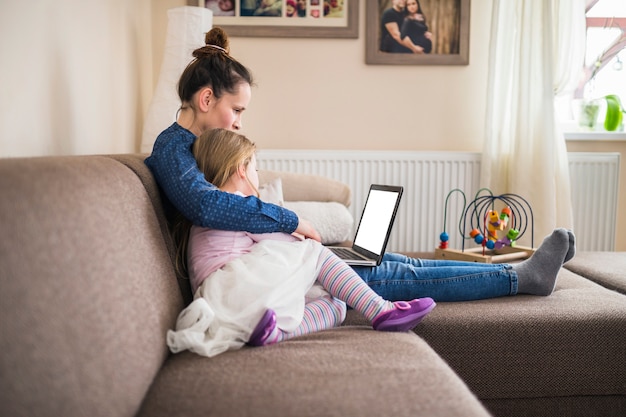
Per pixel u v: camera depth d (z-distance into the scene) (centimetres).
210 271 138
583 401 155
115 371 89
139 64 281
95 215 99
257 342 124
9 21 142
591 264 224
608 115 322
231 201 141
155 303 114
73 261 88
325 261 147
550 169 292
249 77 173
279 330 130
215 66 166
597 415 155
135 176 133
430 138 320
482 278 171
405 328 142
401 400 94
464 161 309
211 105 166
